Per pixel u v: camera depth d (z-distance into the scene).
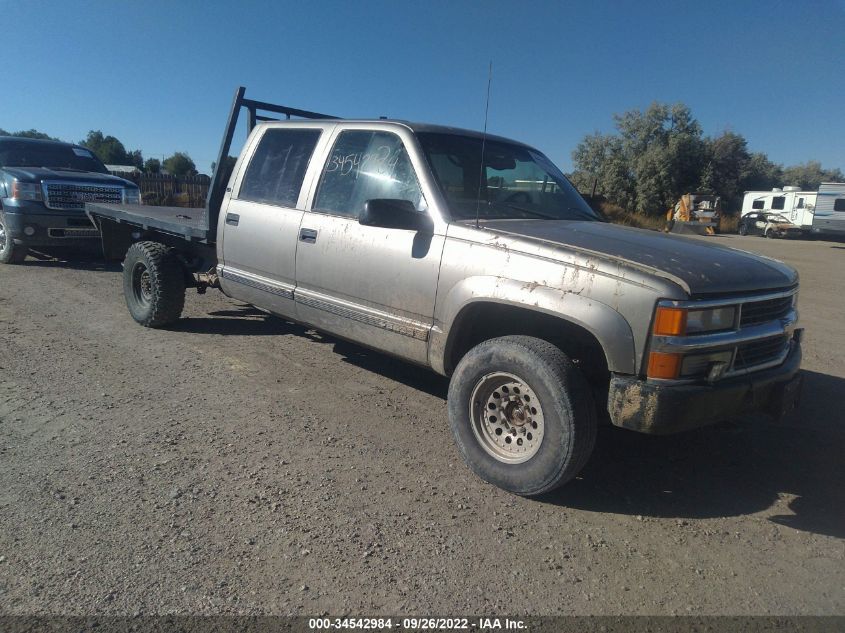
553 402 3.22
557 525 3.22
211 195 5.88
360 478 3.60
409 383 5.27
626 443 4.32
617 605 2.62
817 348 7.26
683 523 3.31
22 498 3.21
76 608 2.44
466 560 2.88
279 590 2.61
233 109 5.79
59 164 11.29
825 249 25.61
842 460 4.16
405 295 4.08
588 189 40.47
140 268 6.59
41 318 6.82
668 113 46.19
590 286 3.22
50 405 4.43
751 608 2.64
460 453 3.71
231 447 3.91
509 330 4.03
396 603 2.57
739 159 48.09
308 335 6.62
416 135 4.36
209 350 5.92
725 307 3.20
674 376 3.07
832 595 2.74
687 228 37.19
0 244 10.13
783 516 3.42
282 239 4.99
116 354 5.68
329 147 4.88
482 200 4.25
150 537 2.93
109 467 3.58
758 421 4.81
